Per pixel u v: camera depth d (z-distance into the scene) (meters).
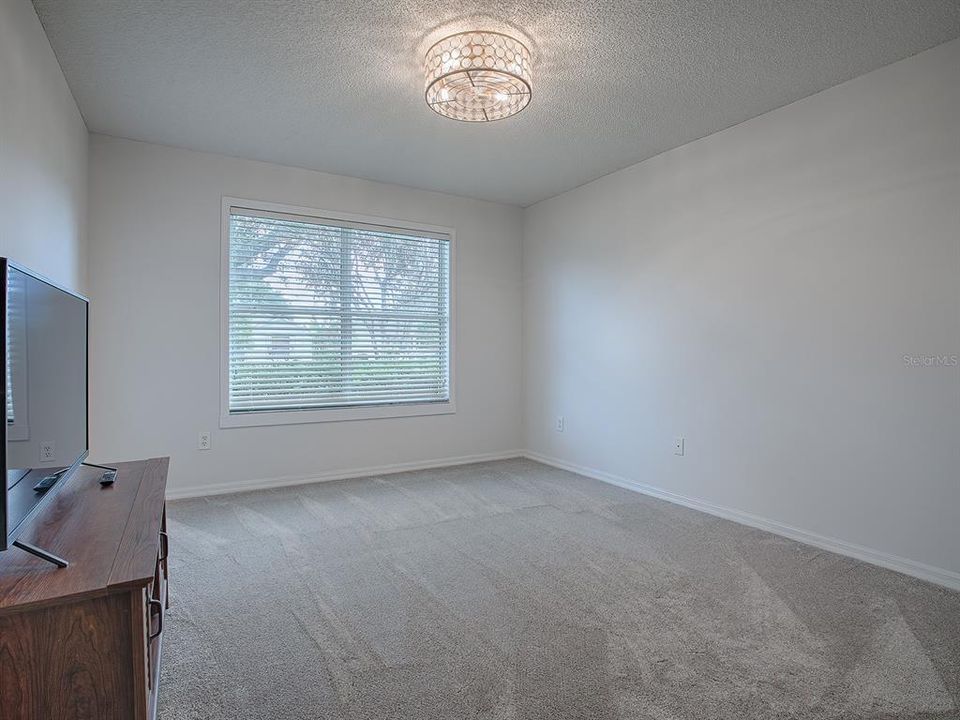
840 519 2.77
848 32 2.31
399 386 4.59
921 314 2.47
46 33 2.33
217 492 3.82
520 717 1.54
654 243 3.83
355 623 2.05
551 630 2.01
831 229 2.81
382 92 2.87
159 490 1.77
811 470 2.90
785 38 2.36
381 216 4.44
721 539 2.96
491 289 5.02
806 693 1.64
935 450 2.43
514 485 4.10
